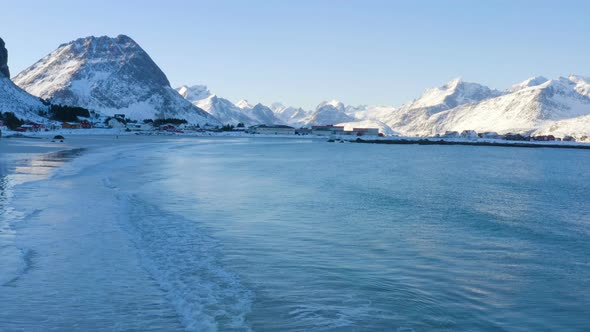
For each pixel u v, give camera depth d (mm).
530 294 14570
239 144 167250
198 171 55906
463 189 44438
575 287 15266
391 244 20812
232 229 23156
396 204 33031
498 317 12758
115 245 19234
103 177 44781
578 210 32531
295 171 59844
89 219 24219
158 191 36312
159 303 13078
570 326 12242
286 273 16125
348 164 76500
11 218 23844
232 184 43000
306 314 12523
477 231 24219
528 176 63219
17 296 13352
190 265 16797
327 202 33062
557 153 160625
